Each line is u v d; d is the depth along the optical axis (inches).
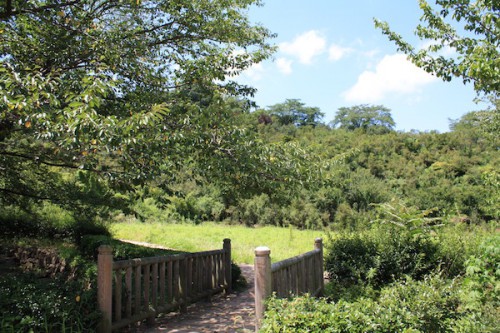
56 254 324.5
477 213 850.1
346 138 1622.8
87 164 195.6
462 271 265.9
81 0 262.8
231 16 312.5
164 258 224.7
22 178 310.2
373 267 267.0
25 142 274.1
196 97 304.0
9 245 379.2
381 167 1267.2
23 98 165.0
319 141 1582.2
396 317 131.6
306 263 235.5
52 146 228.5
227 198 296.0
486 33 207.9
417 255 266.8
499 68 189.9
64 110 172.2
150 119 187.5
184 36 304.5
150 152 209.2
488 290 196.4
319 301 149.2
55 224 429.1
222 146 228.5
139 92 283.3
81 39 260.2
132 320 195.0
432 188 1034.7
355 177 1141.7
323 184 258.1
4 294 176.1
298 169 232.8
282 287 184.4
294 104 3026.6
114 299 193.3
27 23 267.9
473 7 206.8
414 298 144.9
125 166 209.9
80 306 172.7
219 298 291.6
